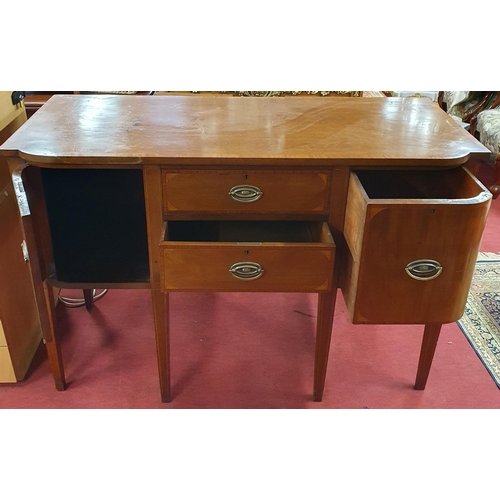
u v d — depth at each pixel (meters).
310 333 1.92
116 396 1.63
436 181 1.53
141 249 1.48
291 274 1.32
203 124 1.50
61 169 1.40
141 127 1.46
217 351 1.83
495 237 2.54
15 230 1.68
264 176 1.31
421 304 1.31
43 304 1.38
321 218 1.39
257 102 1.72
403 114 1.62
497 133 2.76
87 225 1.45
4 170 1.61
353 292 1.32
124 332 1.90
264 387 1.68
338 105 1.70
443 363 1.78
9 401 1.61
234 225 1.63
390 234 1.21
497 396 1.65
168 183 1.31
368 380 1.71
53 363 1.59
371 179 1.58
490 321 1.97
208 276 1.32
